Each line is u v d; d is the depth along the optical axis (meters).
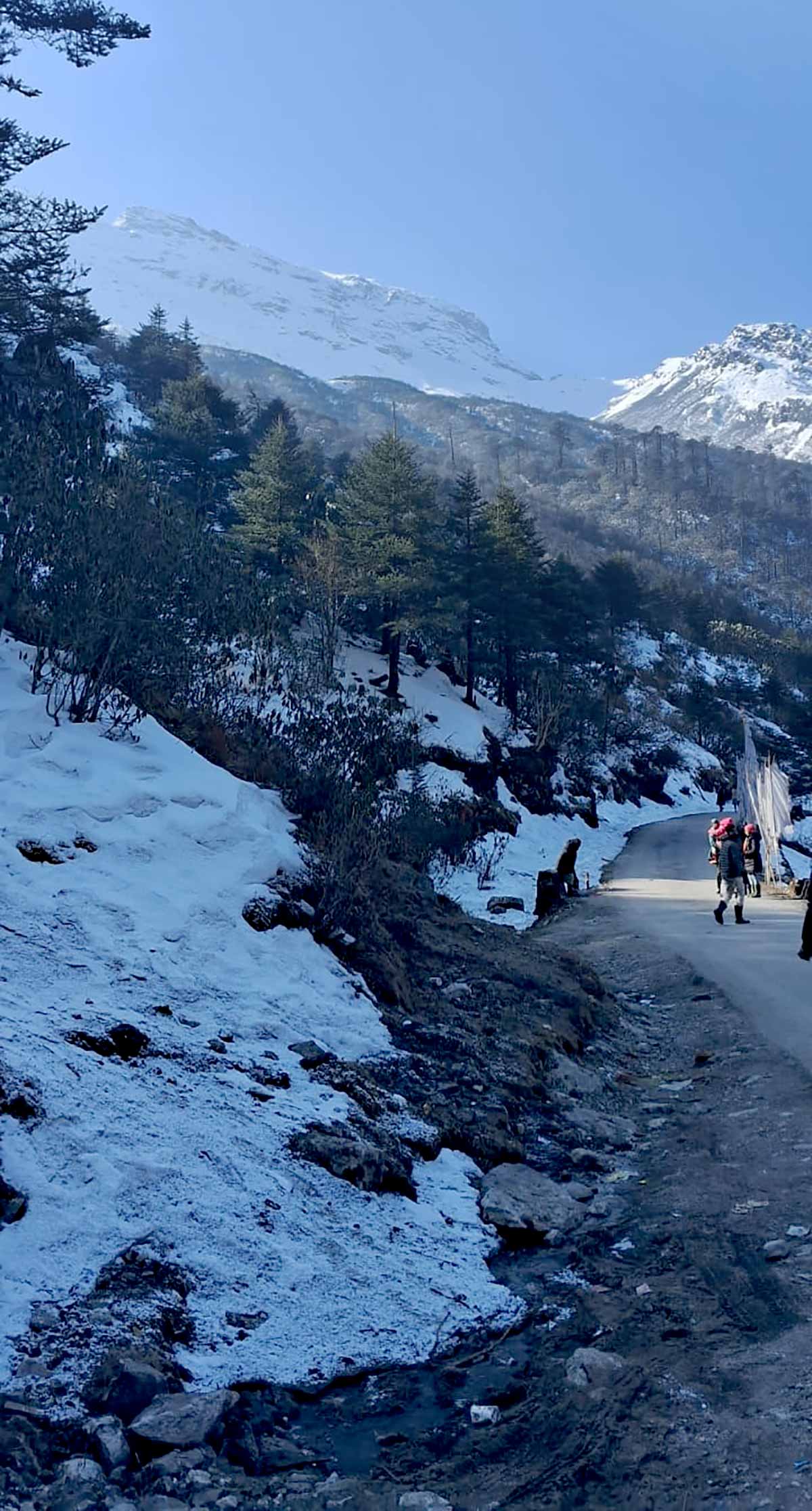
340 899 9.86
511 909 25.41
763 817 30.92
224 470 72.19
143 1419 3.83
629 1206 6.46
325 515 60.03
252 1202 5.46
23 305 24.89
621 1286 5.28
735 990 13.03
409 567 56.28
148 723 11.39
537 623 68.75
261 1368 4.46
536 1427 4.04
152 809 9.52
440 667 67.12
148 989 7.32
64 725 10.43
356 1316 4.90
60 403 14.97
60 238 24.42
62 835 8.62
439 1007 9.77
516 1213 6.18
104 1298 4.53
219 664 14.57
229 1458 3.80
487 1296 5.26
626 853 44.53
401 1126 6.94
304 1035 7.75
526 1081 8.48
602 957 17.22
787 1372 4.08
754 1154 7.02
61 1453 3.71
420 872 16.12
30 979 6.78
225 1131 5.97
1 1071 5.50
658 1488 3.42
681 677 134.12
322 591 46.38
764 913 21.19
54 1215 4.89
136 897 8.31
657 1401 4.01
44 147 23.64
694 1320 4.75
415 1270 5.38
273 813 11.03
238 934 8.53
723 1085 9.05
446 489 147.38
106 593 11.47
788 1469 3.39
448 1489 3.65
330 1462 3.90
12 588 11.84
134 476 14.59
